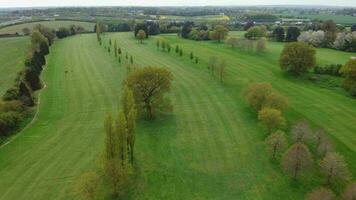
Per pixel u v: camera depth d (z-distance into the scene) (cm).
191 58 14625
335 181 5631
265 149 6756
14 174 6050
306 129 6762
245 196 5391
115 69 13125
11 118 7644
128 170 5603
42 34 18425
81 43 19588
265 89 8312
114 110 8900
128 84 8119
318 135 6594
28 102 9075
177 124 7994
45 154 6688
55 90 10644
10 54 15812
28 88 9488
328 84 11088
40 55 13900
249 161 6369
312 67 12294
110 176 5209
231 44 18275
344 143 6988
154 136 7381
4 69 13138
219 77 11812
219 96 9875
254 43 17625
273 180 5769
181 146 6962
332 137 7244
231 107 8988
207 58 15012
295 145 5872
